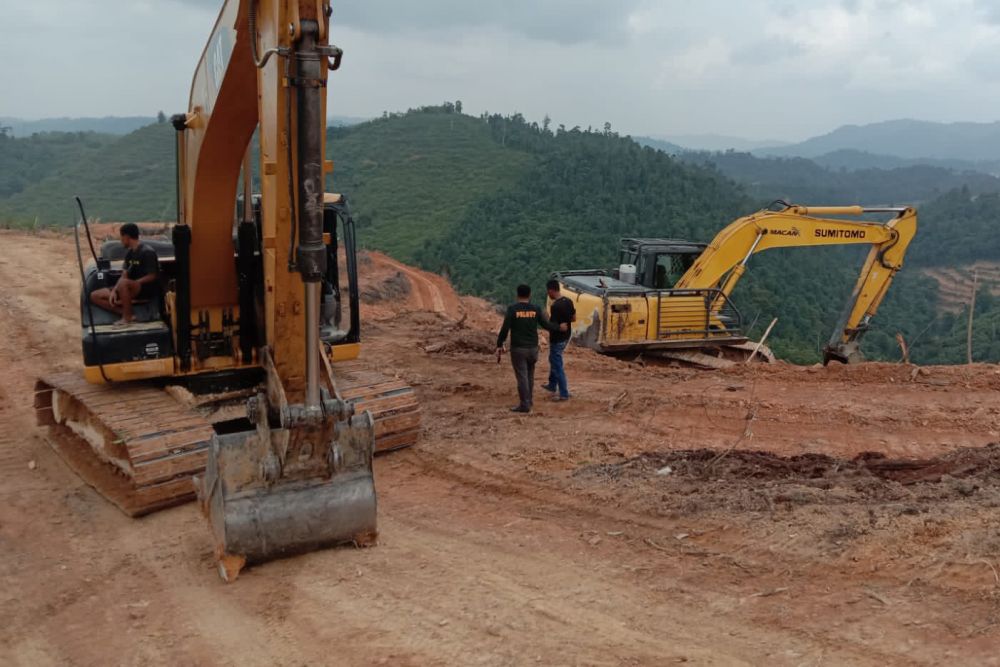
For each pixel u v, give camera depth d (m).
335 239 8.86
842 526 5.93
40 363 13.05
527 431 9.40
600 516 6.77
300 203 4.95
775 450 8.69
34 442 9.30
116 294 8.10
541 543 6.30
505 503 7.25
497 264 67.81
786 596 5.18
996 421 9.51
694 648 4.68
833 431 9.34
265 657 4.80
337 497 5.91
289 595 5.49
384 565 5.91
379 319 18.73
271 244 5.38
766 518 6.28
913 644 4.51
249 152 6.61
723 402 10.54
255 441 5.72
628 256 17.14
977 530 5.60
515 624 5.04
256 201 8.26
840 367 12.45
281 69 4.84
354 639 4.94
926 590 5.05
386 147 138.62
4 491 7.81
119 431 7.20
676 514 6.58
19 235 27.70
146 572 6.03
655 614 5.10
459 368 13.12
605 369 13.26
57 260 22.11
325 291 8.85
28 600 5.64
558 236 72.62
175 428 7.35
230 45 5.44
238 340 7.98
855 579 5.29
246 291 7.79
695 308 15.64
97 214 102.31
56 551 6.46
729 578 5.50
